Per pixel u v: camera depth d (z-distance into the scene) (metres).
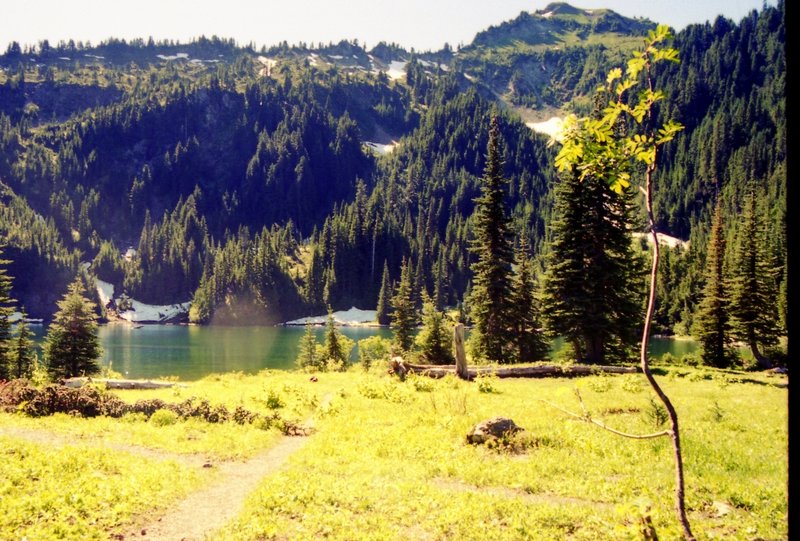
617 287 37.47
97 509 10.07
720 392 25.30
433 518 9.80
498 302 42.44
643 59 5.38
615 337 39.12
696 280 102.12
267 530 9.27
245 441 16.27
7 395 20.53
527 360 44.16
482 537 8.94
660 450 14.13
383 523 9.61
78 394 20.06
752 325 45.22
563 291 38.31
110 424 17.89
